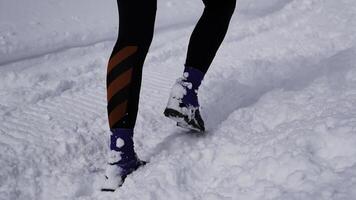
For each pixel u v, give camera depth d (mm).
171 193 1471
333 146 1416
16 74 2967
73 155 1963
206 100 2342
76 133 2127
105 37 3879
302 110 1847
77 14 4508
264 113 1938
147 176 1567
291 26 3988
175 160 1627
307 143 1464
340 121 1529
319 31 3709
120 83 1561
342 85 2045
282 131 1647
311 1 4625
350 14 4082
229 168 1537
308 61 2967
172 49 3512
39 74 2986
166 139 1942
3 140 2062
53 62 3287
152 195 1461
